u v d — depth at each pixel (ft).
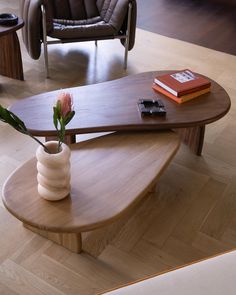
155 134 6.32
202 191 7.11
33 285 5.39
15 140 7.99
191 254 5.96
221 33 13.89
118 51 12.00
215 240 6.21
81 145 5.99
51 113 6.57
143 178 5.40
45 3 9.38
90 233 6.16
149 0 16.49
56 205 4.95
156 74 7.97
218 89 7.49
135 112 6.68
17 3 14.55
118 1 10.21
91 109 6.70
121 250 5.94
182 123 6.48
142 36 13.08
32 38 9.69
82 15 11.18
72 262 5.72
